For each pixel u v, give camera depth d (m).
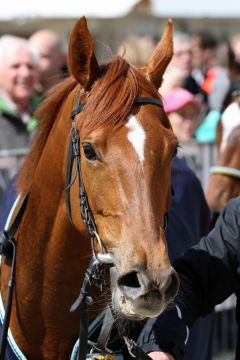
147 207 3.61
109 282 4.06
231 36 16.67
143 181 3.64
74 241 4.19
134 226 3.58
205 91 11.52
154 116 3.81
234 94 7.49
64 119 4.20
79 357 4.11
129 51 9.61
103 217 3.78
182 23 15.92
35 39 10.30
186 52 11.72
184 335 4.10
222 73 10.66
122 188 3.65
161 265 3.49
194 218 6.11
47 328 4.37
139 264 3.50
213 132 9.95
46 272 4.29
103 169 3.72
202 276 4.34
